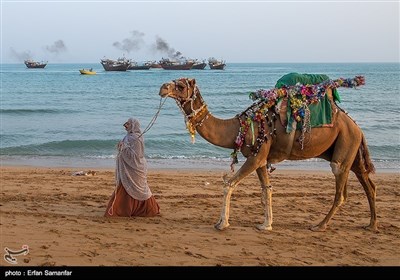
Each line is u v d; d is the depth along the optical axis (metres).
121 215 8.76
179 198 10.85
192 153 19.72
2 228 7.59
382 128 27.61
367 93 54.75
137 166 8.76
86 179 13.04
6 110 35.28
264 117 7.95
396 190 12.64
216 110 38.97
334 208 8.51
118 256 6.69
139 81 86.56
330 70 170.75
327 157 8.76
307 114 7.95
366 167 8.65
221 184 12.84
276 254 7.21
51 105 41.66
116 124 29.09
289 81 8.23
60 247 6.86
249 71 150.25
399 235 8.44
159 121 30.55
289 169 16.27
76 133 25.31
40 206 9.46
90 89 65.25
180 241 7.52
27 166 16.38
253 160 7.96
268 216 8.38
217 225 8.22
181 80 7.82
